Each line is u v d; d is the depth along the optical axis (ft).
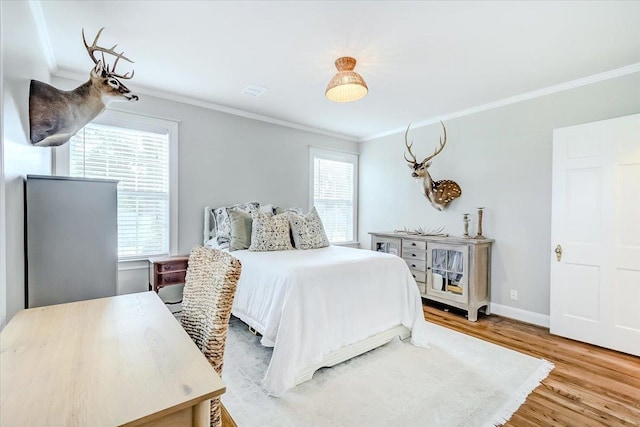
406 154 14.80
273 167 13.88
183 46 7.64
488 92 10.46
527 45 7.42
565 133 9.30
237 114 12.64
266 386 6.16
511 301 10.98
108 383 2.33
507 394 6.25
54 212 5.99
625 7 5.95
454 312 11.69
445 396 6.16
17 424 1.86
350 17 6.37
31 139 5.88
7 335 3.22
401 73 9.00
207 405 2.29
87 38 7.29
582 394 6.28
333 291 7.27
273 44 7.49
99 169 9.69
